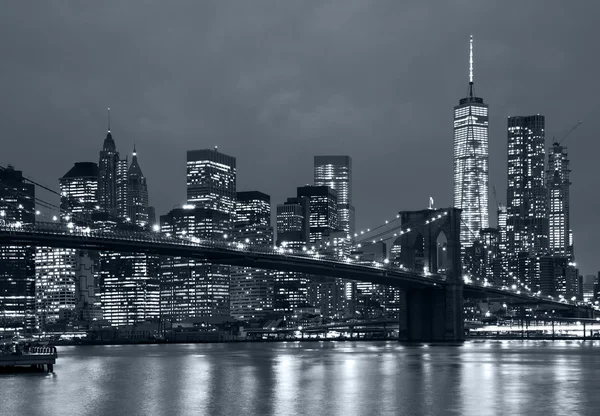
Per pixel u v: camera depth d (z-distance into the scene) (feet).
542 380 449.48
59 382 441.27
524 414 323.16
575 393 386.73
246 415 323.57
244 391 401.49
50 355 493.36
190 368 565.94
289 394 388.16
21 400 365.61
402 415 322.34
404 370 528.22
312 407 343.46
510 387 412.77
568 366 558.97
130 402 361.10
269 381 453.17
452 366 564.30
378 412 329.52
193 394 389.60
